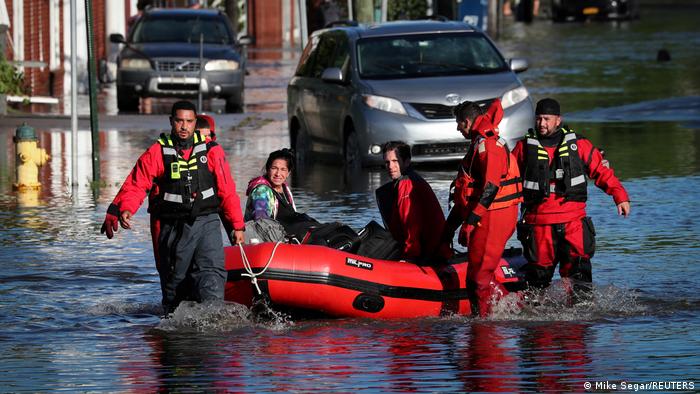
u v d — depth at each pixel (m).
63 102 109.38
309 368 28.80
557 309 35.22
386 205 36.84
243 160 70.81
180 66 100.25
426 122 66.38
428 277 34.81
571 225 35.59
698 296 36.41
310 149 75.25
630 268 40.41
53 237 46.91
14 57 104.38
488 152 33.91
